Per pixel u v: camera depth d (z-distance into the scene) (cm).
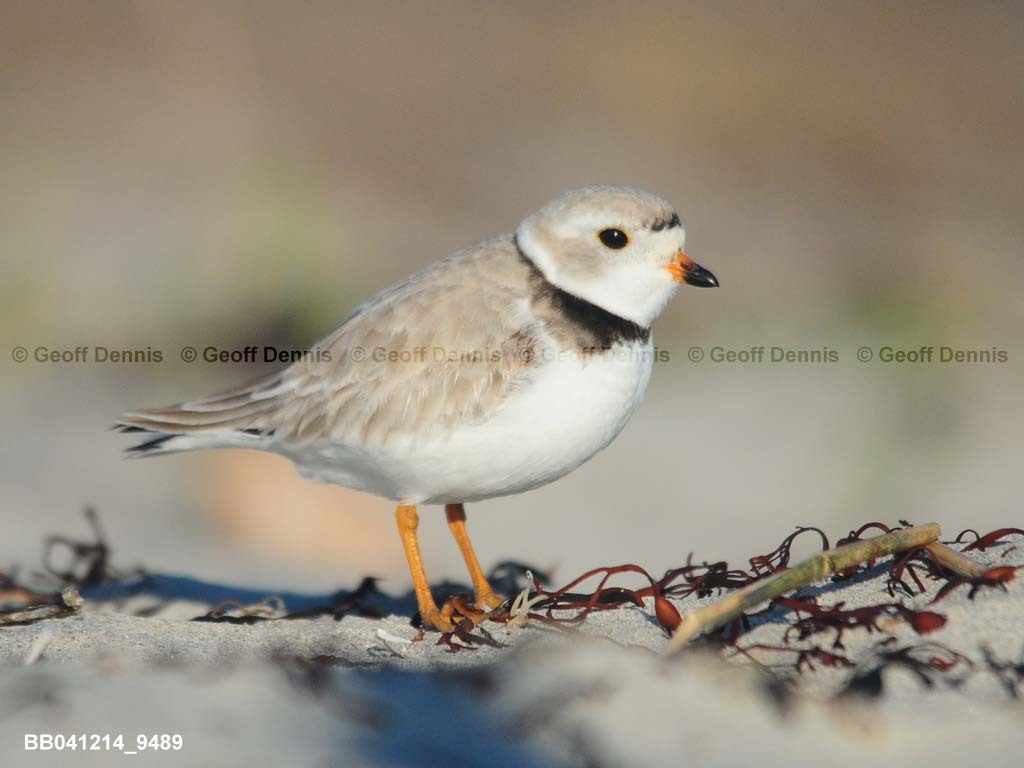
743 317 1628
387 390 660
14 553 943
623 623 584
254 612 724
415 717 484
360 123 2150
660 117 2256
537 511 1216
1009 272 1783
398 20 2559
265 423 697
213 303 1560
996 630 506
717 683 494
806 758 448
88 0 2391
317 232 1714
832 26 2530
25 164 1886
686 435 1363
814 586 579
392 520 1139
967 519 1148
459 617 639
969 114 2295
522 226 697
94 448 1241
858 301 1641
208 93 2197
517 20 2558
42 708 491
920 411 1362
